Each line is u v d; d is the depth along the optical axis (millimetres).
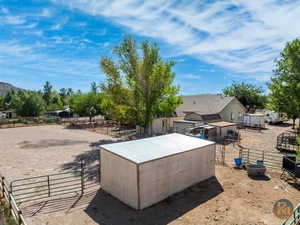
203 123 24500
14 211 6805
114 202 8398
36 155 15750
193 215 7359
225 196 8836
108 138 23172
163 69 21156
